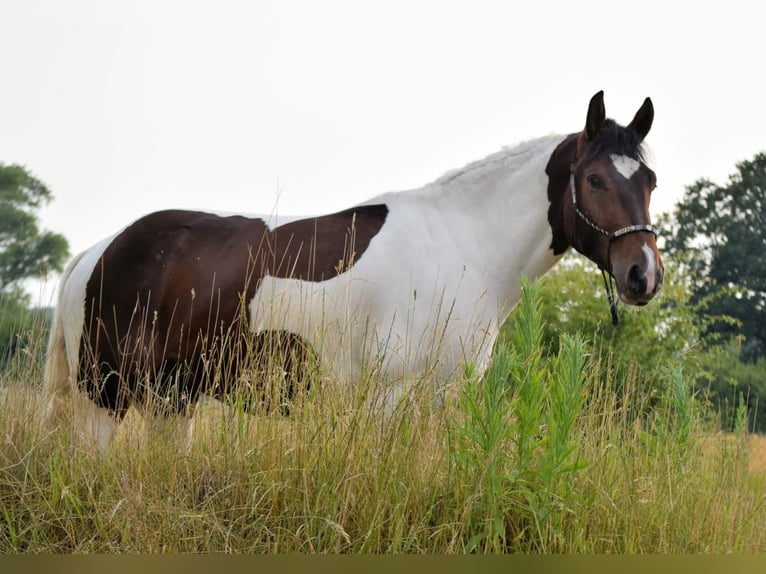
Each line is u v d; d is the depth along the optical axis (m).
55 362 6.54
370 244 5.96
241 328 5.91
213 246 6.20
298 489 4.83
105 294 6.31
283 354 5.87
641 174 5.70
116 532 4.90
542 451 4.84
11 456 5.41
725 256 36.78
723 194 38.34
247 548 4.68
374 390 5.18
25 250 39.47
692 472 5.38
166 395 5.93
